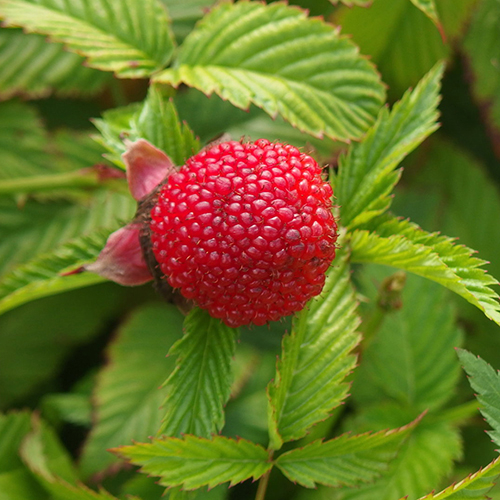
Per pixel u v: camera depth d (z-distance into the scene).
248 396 0.35
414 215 0.37
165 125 0.32
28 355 0.36
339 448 0.30
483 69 0.37
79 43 0.33
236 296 0.30
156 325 0.36
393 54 0.36
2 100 0.36
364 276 0.35
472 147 0.39
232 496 0.35
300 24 0.33
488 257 0.37
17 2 0.33
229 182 0.30
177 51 0.33
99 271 0.31
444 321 0.35
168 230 0.30
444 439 0.33
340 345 0.31
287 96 0.33
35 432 0.35
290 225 0.30
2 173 0.36
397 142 0.32
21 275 0.32
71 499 0.34
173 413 0.30
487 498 0.29
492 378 0.29
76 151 0.37
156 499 0.33
